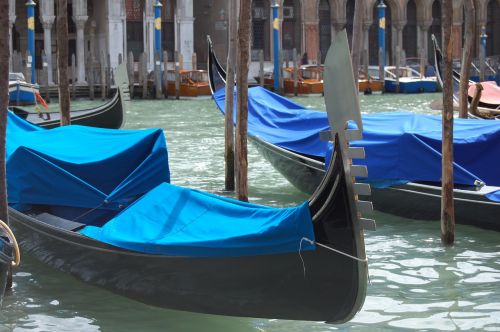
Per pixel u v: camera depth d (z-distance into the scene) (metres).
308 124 13.77
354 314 6.66
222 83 16.62
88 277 8.27
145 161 9.21
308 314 6.86
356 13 14.33
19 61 33.56
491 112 18.47
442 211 9.90
